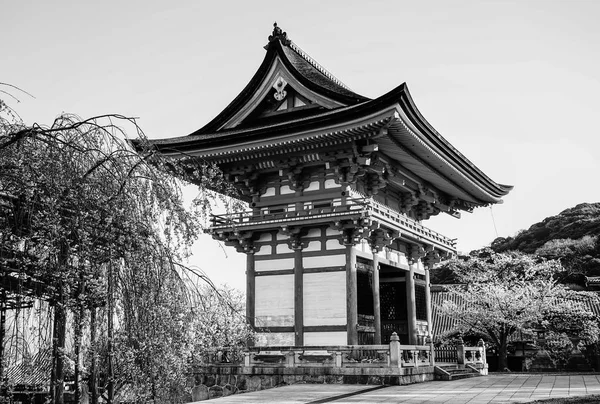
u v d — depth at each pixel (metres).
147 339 10.35
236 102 34.00
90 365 10.83
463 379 30.34
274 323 30.45
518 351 54.56
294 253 30.66
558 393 21.23
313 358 27.20
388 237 30.78
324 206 30.50
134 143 11.10
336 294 29.05
